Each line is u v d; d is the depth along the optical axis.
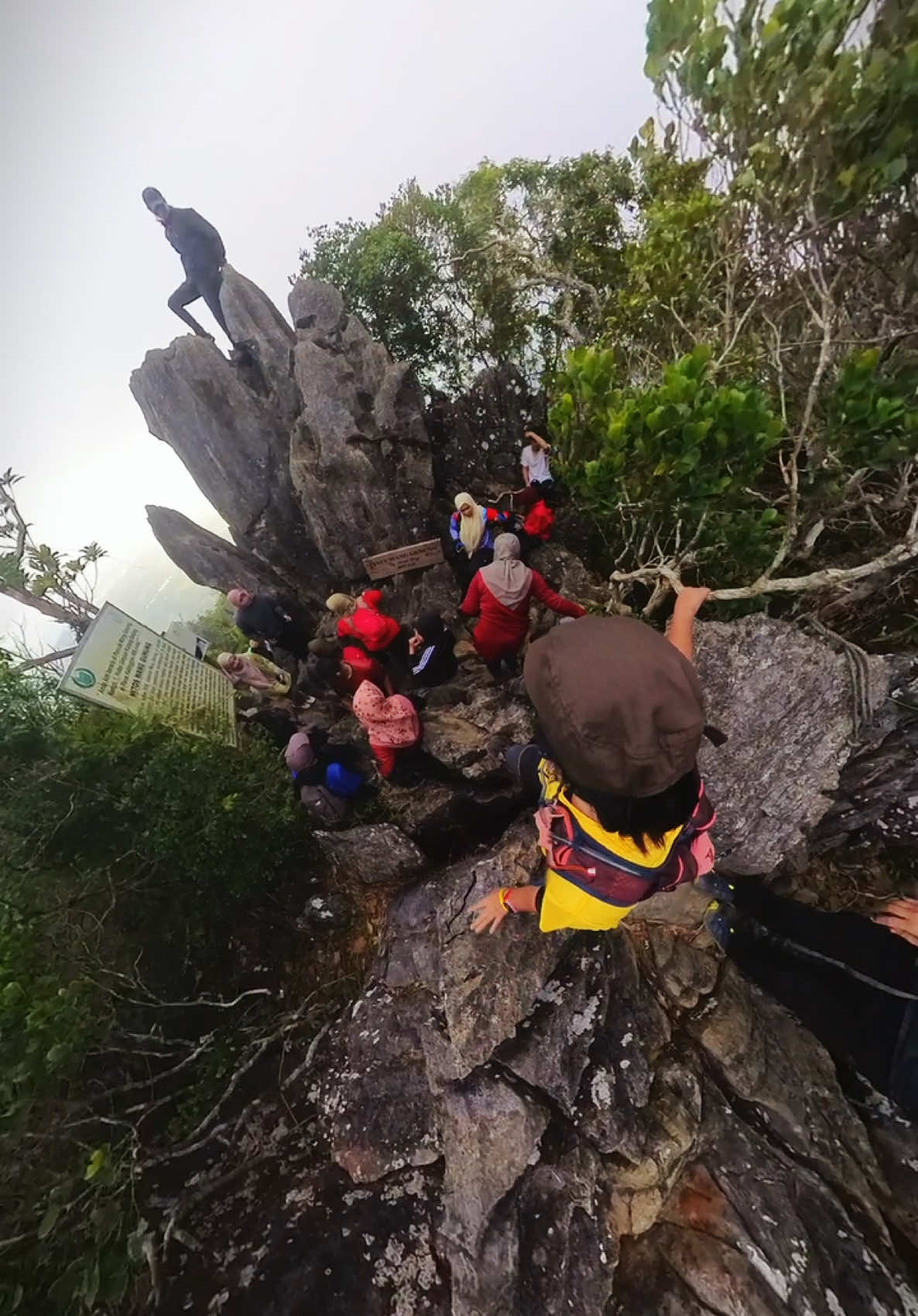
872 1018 4.39
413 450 8.23
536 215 9.45
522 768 3.97
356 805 6.14
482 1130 4.32
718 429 3.81
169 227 8.16
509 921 4.86
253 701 7.63
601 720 1.66
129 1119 5.09
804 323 4.89
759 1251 3.83
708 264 4.91
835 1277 3.74
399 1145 4.57
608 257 8.62
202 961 5.94
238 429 8.41
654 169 5.15
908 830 4.82
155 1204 4.68
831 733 4.47
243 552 8.75
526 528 7.33
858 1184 4.16
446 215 9.37
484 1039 4.54
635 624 1.83
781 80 3.42
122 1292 3.92
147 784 5.23
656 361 5.78
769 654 4.54
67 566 7.70
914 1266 3.89
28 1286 3.91
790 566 5.37
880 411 3.56
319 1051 5.25
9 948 4.51
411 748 5.77
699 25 3.54
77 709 5.96
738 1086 4.50
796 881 4.99
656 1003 4.79
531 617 6.87
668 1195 4.10
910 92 3.05
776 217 3.96
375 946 5.79
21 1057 4.12
